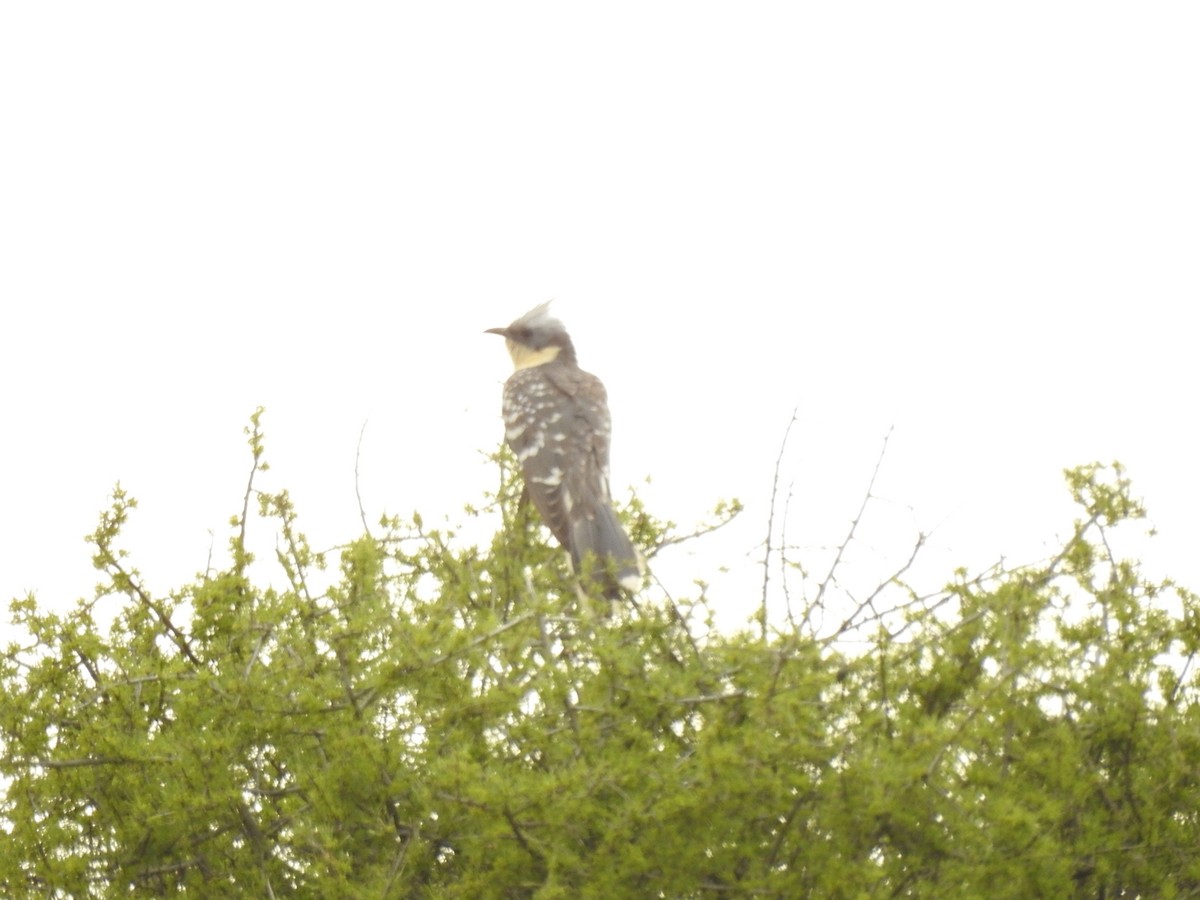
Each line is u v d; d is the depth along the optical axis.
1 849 11.83
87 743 11.75
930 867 10.74
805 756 10.16
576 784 10.24
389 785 11.18
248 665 11.59
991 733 10.55
